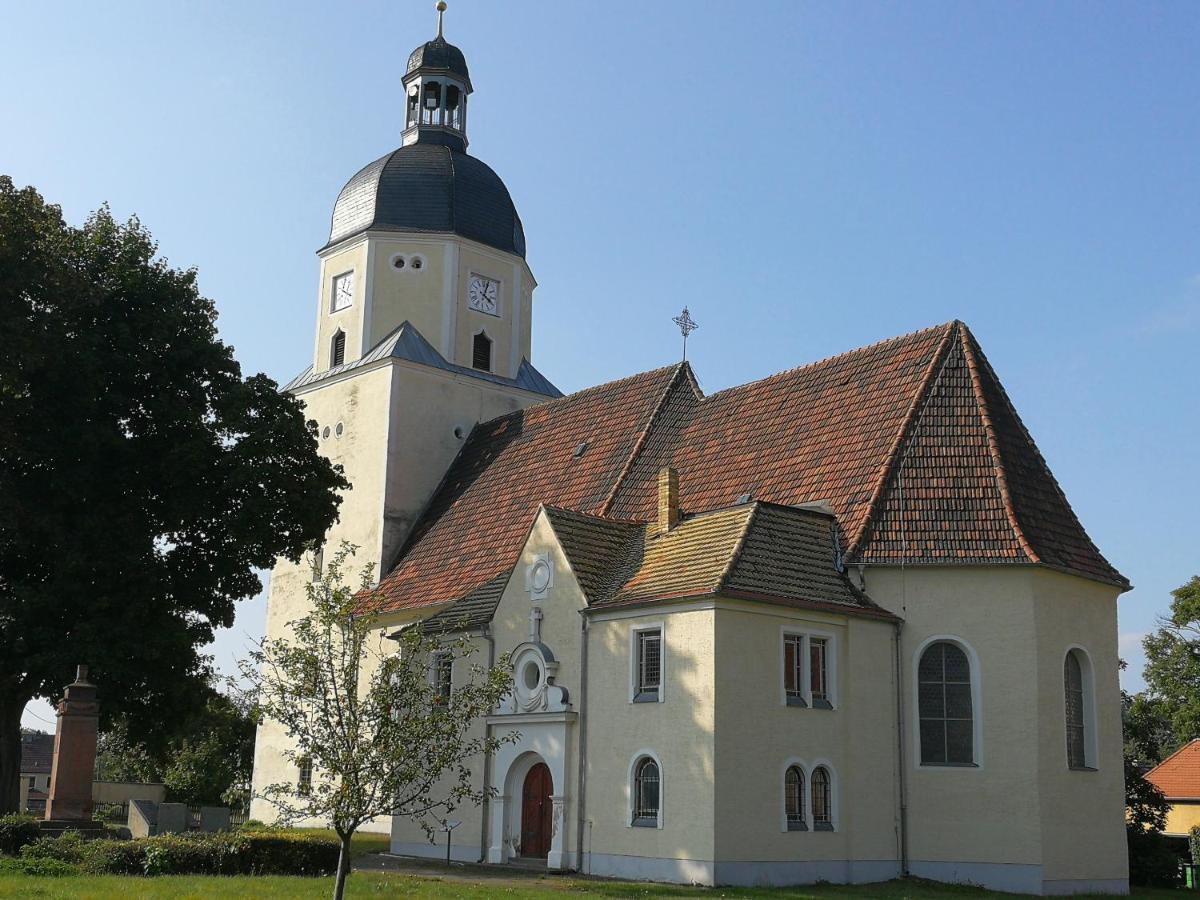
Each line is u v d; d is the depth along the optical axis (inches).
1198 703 2198.6
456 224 2022.6
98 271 1417.3
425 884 984.9
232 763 2632.9
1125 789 1422.2
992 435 1339.8
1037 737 1208.8
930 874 1211.2
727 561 1168.2
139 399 1423.5
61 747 1206.9
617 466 1641.2
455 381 1988.2
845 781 1195.3
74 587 1320.1
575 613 1274.6
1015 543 1253.7
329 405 2026.3
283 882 930.7
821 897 1034.1
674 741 1143.6
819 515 1296.8
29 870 930.1
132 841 1026.7
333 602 824.9
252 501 1416.1
